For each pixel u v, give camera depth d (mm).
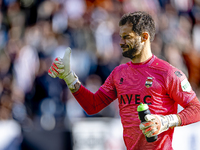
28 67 25906
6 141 22016
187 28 34094
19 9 30188
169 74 10031
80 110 24656
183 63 30500
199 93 30312
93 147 22656
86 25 28625
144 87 10172
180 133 22859
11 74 25844
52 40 27219
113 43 28844
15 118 23922
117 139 23000
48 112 24109
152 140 9500
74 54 26672
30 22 29703
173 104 10422
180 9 34594
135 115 10258
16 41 28062
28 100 24844
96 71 26750
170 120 9578
